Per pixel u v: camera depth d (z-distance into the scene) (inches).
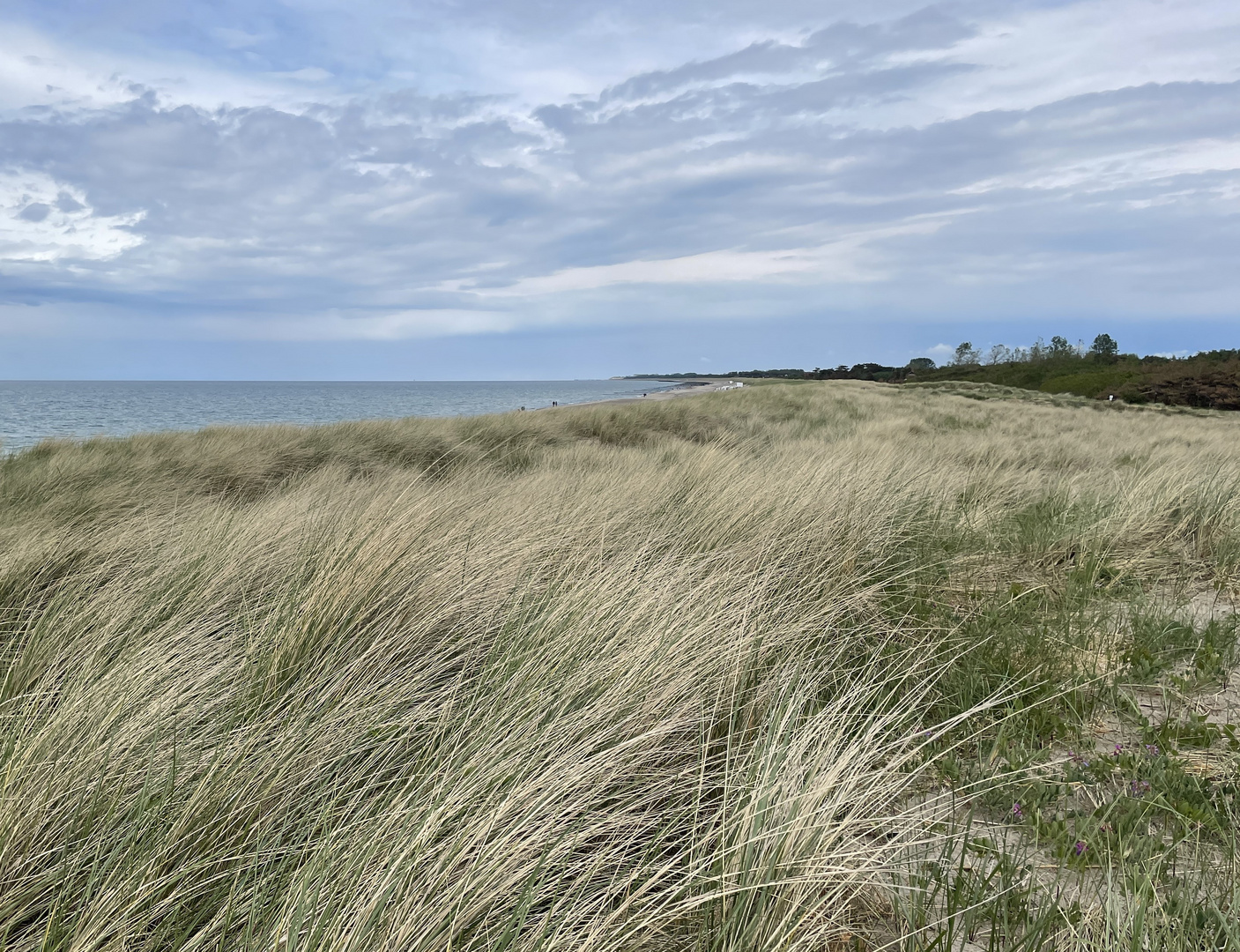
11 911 60.2
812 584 157.6
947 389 2000.5
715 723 104.7
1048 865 80.9
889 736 103.4
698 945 62.2
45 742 75.0
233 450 364.2
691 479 260.5
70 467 294.2
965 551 202.2
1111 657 137.3
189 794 73.0
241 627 120.3
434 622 121.0
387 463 392.8
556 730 83.4
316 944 53.2
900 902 71.4
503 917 63.3
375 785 81.0
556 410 653.3
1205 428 885.2
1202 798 90.7
